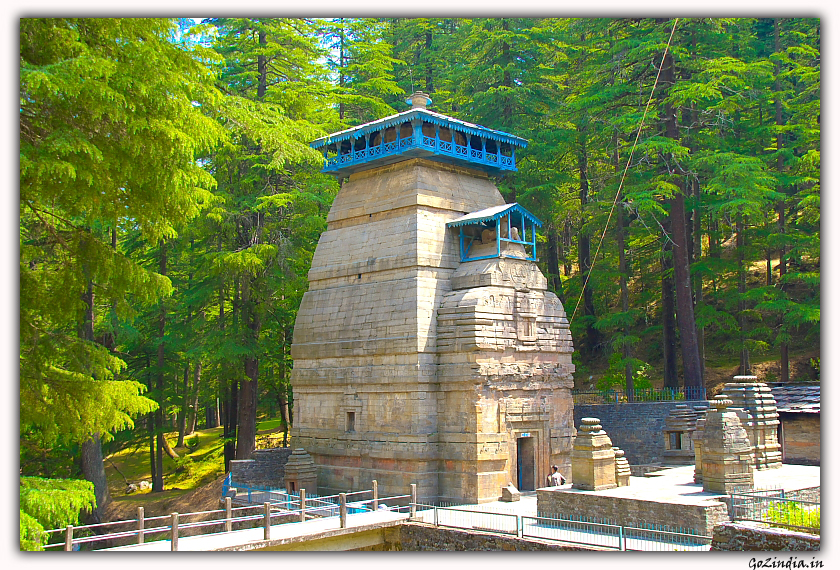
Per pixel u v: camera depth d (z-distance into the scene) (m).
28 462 48.00
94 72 21.00
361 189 42.09
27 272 23.91
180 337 53.09
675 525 25.41
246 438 49.53
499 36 54.19
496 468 35.97
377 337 38.50
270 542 26.53
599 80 54.47
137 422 56.53
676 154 47.41
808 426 37.91
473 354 35.88
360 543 30.16
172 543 25.05
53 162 20.22
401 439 36.84
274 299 52.66
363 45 58.28
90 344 24.67
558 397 39.72
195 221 49.12
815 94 57.88
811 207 48.53
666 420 41.81
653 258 60.38
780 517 23.42
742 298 49.09
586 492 29.08
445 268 38.94
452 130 40.16
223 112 27.56
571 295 62.72
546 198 55.22
